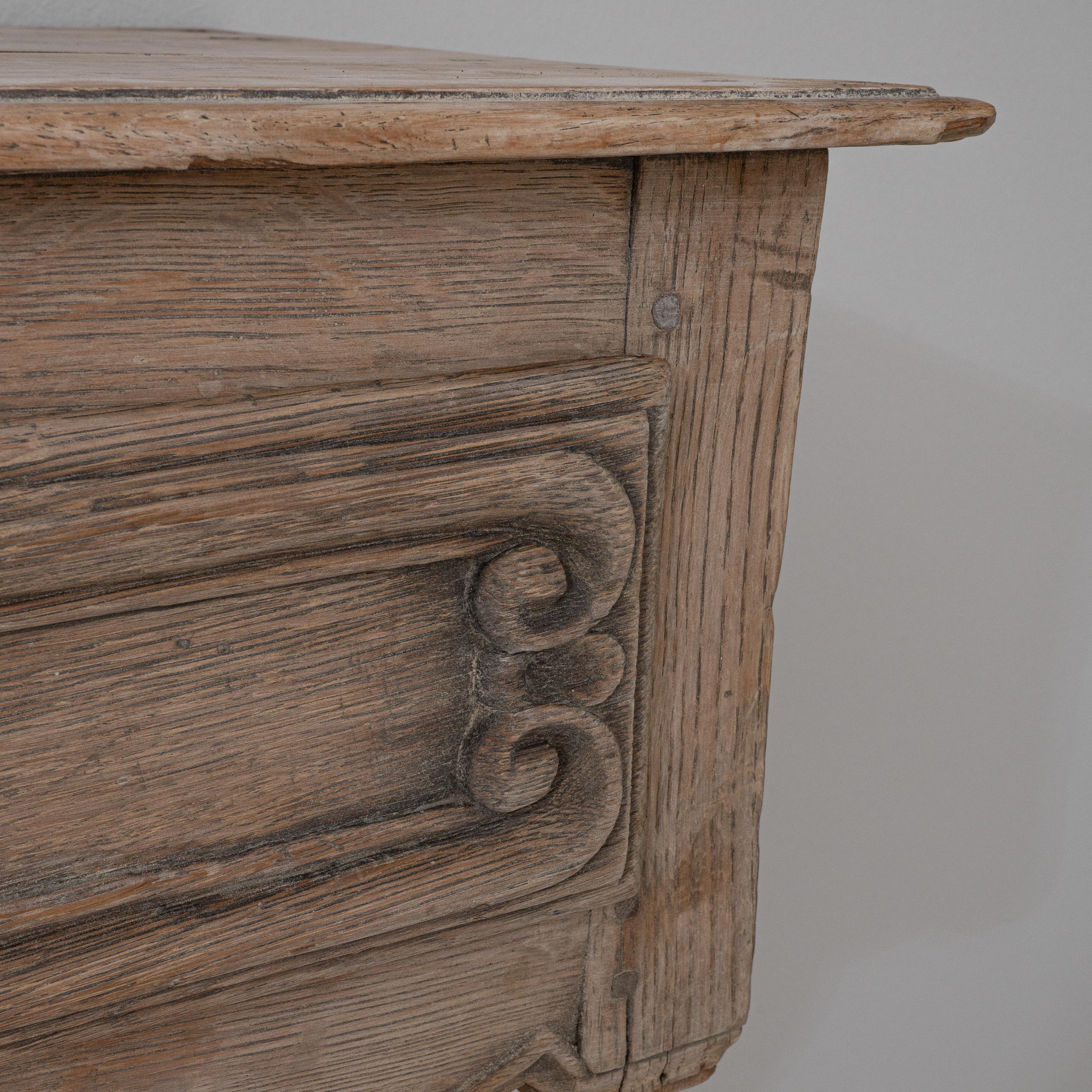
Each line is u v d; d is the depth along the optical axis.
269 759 0.47
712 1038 0.64
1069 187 1.08
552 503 0.47
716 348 0.51
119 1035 0.48
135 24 0.90
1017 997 1.31
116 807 0.45
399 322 0.44
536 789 0.50
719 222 0.48
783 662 1.15
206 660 0.44
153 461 0.40
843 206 1.03
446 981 0.55
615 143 0.40
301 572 0.44
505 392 0.45
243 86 0.39
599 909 0.58
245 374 0.42
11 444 0.38
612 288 0.48
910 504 1.14
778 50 1.02
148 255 0.40
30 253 0.38
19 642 0.41
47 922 0.44
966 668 1.20
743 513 0.54
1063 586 1.21
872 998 1.29
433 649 0.49
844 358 1.08
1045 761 1.26
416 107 0.38
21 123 0.33
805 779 1.19
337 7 0.94
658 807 0.58
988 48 1.03
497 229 0.45
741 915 0.63
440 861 0.50
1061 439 1.16
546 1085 0.61
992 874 1.28
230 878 0.47
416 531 0.46
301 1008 0.52
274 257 0.42
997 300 1.10
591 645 0.50
